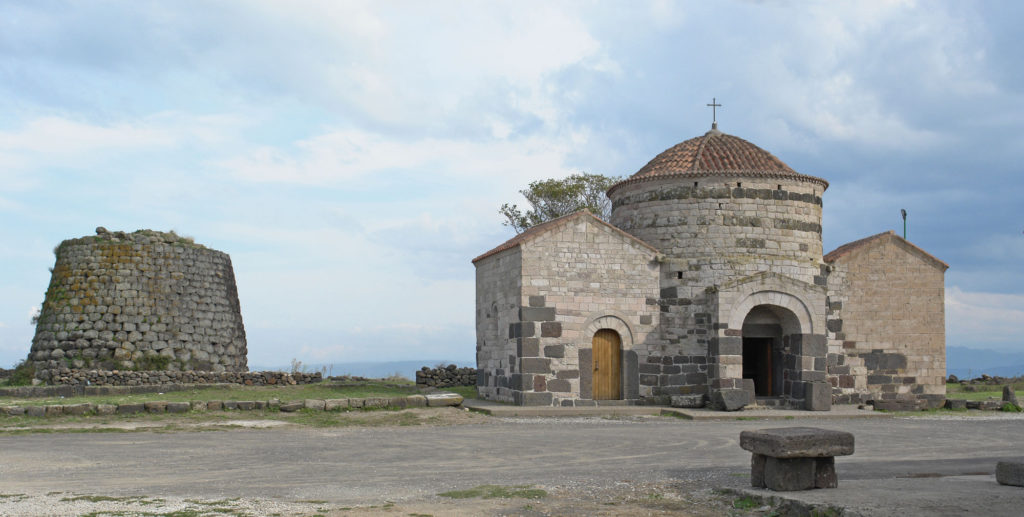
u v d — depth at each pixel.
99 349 40.94
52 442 22.48
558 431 26.02
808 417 31.94
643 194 37.66
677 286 35.69
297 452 20.98
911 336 38.19
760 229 36.28
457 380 44.41
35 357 41.38
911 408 35.53
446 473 17.97
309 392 37.31
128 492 15.46
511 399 34.12
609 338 35.06
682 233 36.34
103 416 27.48
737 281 34.62
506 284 35.56
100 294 41.62
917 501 13.02
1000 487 14.62
